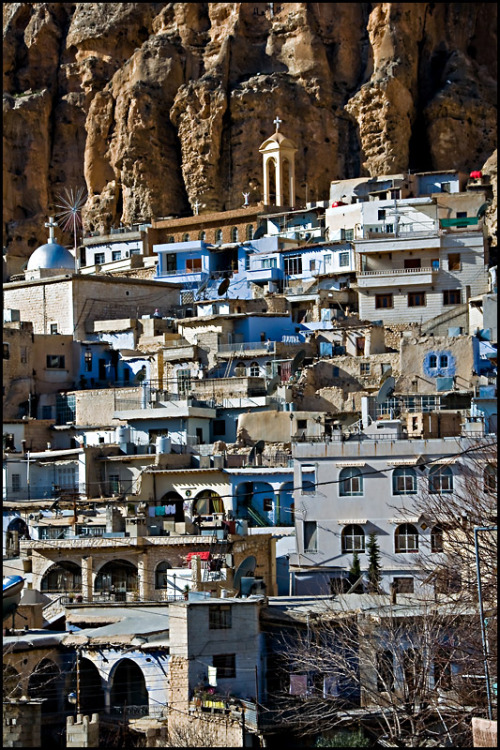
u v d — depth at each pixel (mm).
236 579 93062
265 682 83500
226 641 82812
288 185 183125
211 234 179500
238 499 112875
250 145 186625
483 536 87500
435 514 96125
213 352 146625
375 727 78188
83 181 197125
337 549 99312
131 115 189500
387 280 155875
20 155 194750
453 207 167750
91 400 142250
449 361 136750
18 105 195125
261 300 159125
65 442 137625
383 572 96875
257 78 189250
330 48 192875
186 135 188000
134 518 101562
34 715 80500
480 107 186125
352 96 188500
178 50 193500
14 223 192000
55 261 170750
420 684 77250
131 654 84312
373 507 99125
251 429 125875
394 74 184000
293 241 172000
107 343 154125
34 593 94188
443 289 155000
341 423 127625
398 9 187750
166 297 165750
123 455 125312
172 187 189750
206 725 78875
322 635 82500
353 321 155375
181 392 138625
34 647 85062
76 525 105750
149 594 98750
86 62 198750
